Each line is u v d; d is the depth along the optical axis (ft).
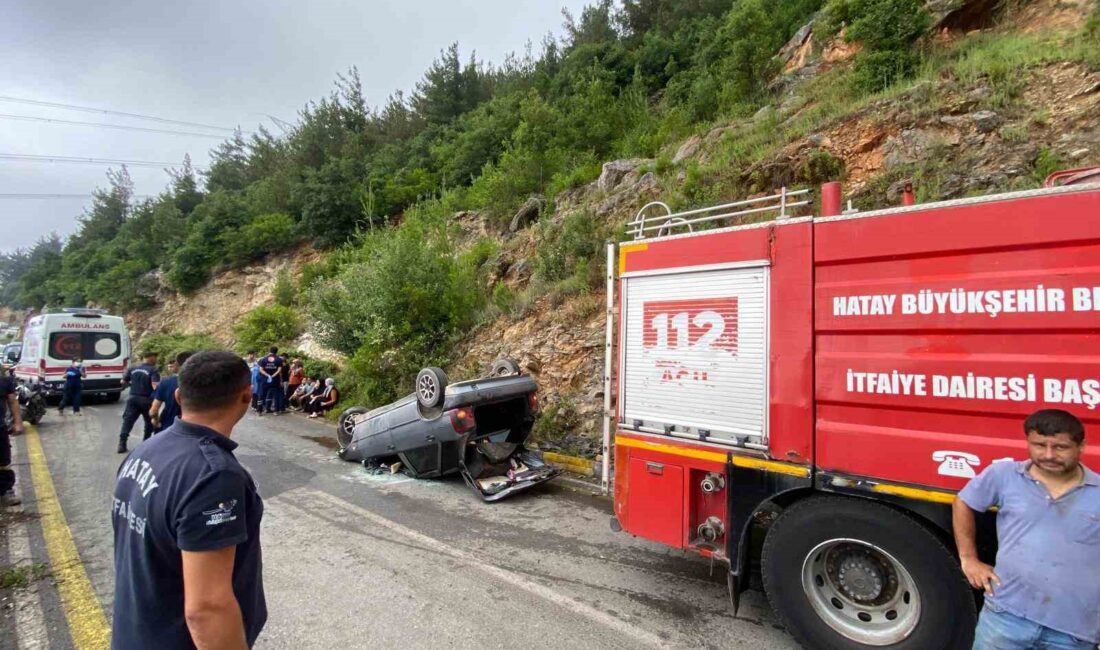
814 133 31.09
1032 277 8.24
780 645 10.69
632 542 15.96
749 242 11.18
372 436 23.86
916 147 26.04
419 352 36.55
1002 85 26.02
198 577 5.08
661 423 12.39
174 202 124.16
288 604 12.32
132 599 5.47
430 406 21.03
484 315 37.73
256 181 117.91
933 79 29.22
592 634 11.05
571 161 56.08
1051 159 21.12
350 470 24.34
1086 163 20.35
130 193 171.12
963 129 25.29
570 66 80.02
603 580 13.48
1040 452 7.11
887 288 9.50
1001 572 7.40
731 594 11.04
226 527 5.29
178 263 91.86
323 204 80.53
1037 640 7.00
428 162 86.48
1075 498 6.99
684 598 12.57
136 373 28.37
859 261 9.85
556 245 38.50
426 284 37.27
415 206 70.23
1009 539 7.38
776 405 10.62
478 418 21.71
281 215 89.61
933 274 9.09
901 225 9.44
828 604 10.19
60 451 28.35
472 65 109.09
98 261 135.74
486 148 74.90
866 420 9.64
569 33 98.89
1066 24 28.66
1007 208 8.50
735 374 11.23
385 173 86.48
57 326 45.39
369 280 37.78
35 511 18.95
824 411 10.09
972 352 8.67
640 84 67.26
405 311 36.70
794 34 51.93
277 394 41.09
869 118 29.17
